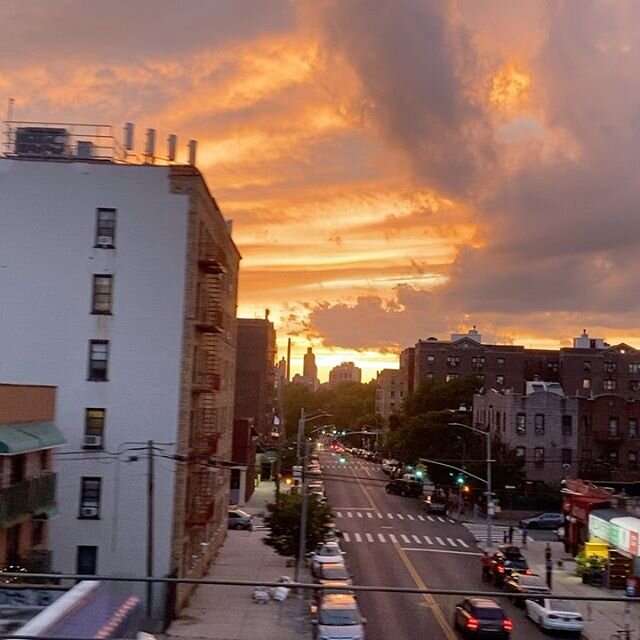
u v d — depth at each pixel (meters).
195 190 34.72
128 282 34.56
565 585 39.28
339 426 186.75
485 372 123.25
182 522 33.59
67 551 33.16
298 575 37.84
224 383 47.94
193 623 14.57
